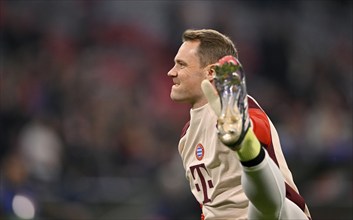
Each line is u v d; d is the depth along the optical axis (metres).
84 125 39.19
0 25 48.94
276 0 55.28
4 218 28.41
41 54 47.31
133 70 47.72
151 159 39.06
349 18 56.97
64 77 43.91
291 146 33.72
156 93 46.38
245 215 13.64
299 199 13.78
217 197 13.87
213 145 13.77
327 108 42.44
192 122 14.33
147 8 54.41
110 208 32.94
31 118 39.31
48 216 30.98
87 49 49.94
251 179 11.96
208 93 11.82
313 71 48.19
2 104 40.47
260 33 51.56
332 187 31.59
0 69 44.88
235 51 14.51
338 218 30.88
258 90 46.22
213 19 51.81
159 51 50.97
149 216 32.81
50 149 35.50
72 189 33.47
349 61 53.53
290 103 44.69
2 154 37.12
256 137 12.60
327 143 35.91
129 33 51.94
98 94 42.72
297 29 53.81
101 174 36.38
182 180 33.31
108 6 54.62
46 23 51.34
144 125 41.47
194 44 14.31
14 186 29.88
